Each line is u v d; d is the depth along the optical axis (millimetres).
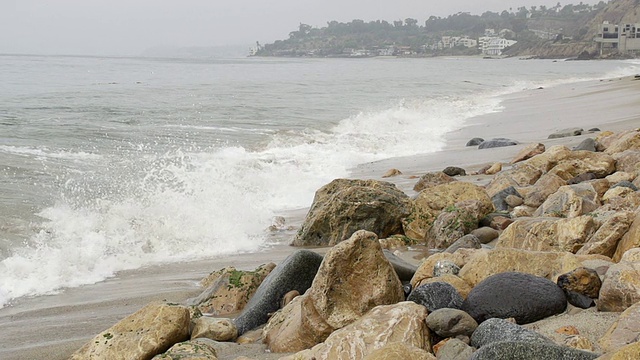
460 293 5688
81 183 12133
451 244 8469
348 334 4934
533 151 13641
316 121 22688
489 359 4055
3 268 8039
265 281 6805
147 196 11336
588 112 23938
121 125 20281
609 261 6152
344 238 9266
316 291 5562
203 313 6742
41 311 6914
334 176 13992
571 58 167875
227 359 5363
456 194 9484
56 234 9344
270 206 11742
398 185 12461
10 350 5848
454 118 24953
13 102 25891
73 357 5453
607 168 10891
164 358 5105
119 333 5559
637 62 122812
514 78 57188
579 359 3957
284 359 4859
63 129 18797
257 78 51906
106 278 8102
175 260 8789
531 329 4918
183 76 54312
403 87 42188
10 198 10789
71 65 73188
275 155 16078
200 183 12508
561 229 7250
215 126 20859
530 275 5426
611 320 4902
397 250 8523
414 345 4828
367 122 22688
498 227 8766
